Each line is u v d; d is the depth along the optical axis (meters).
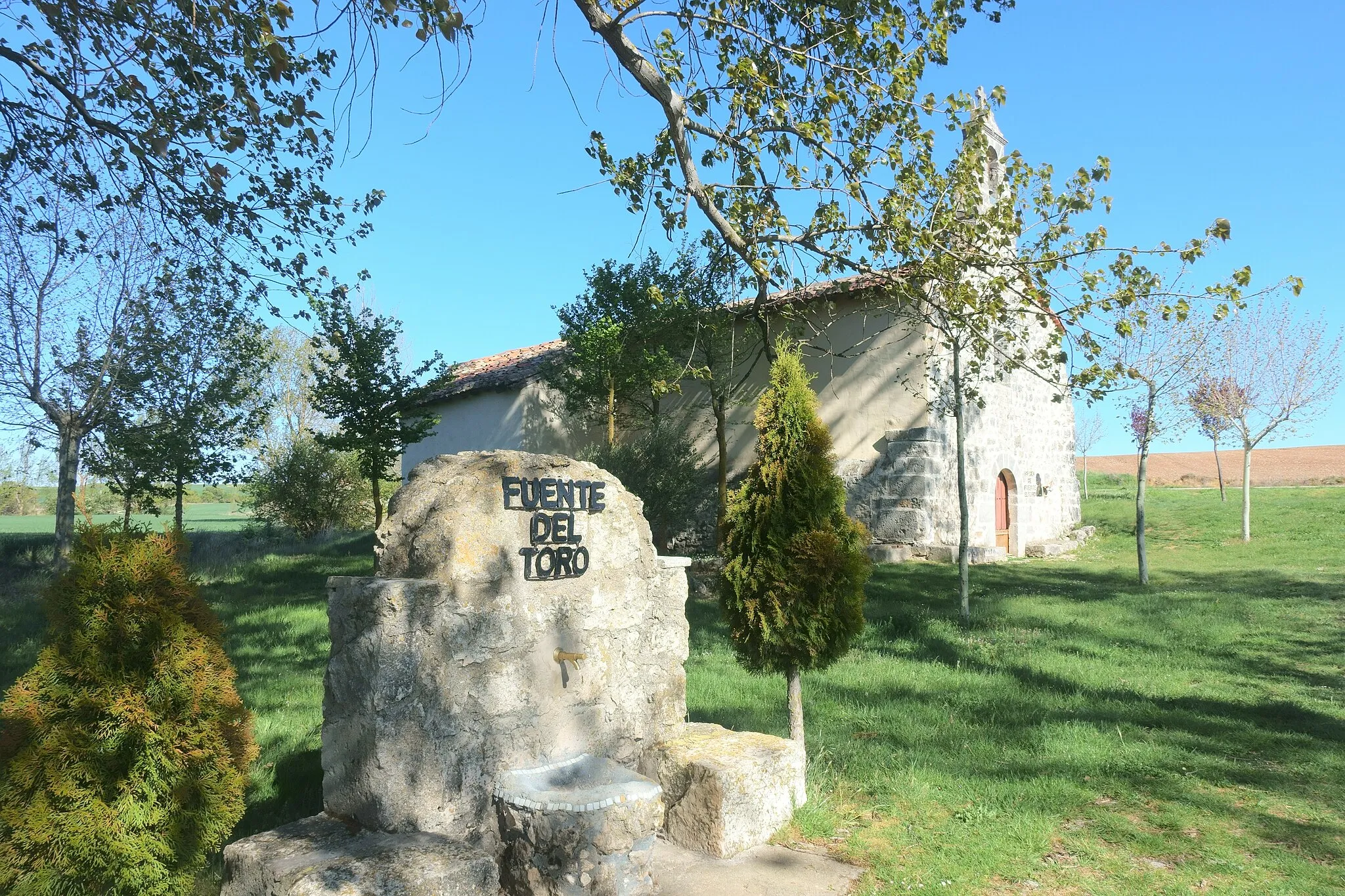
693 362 16.12
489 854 3.92
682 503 16.19
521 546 4.64
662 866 4.62
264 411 17.78
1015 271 7.64
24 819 3.47
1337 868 4.39
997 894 4.22
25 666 8.75
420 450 22.41
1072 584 14.96
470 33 5.68
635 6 5.89
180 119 6.40
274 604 13.00
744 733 5.57
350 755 4.08
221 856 4.66
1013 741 6.57
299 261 7.58
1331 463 43.09
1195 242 6.29
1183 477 40.69
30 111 6.42
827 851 4.80
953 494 17.45
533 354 23.42
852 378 17.70
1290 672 8.72
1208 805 5.25
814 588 5.50
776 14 7.13
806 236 7.13
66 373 14.60
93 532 3.79
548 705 4.68
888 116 6.89
